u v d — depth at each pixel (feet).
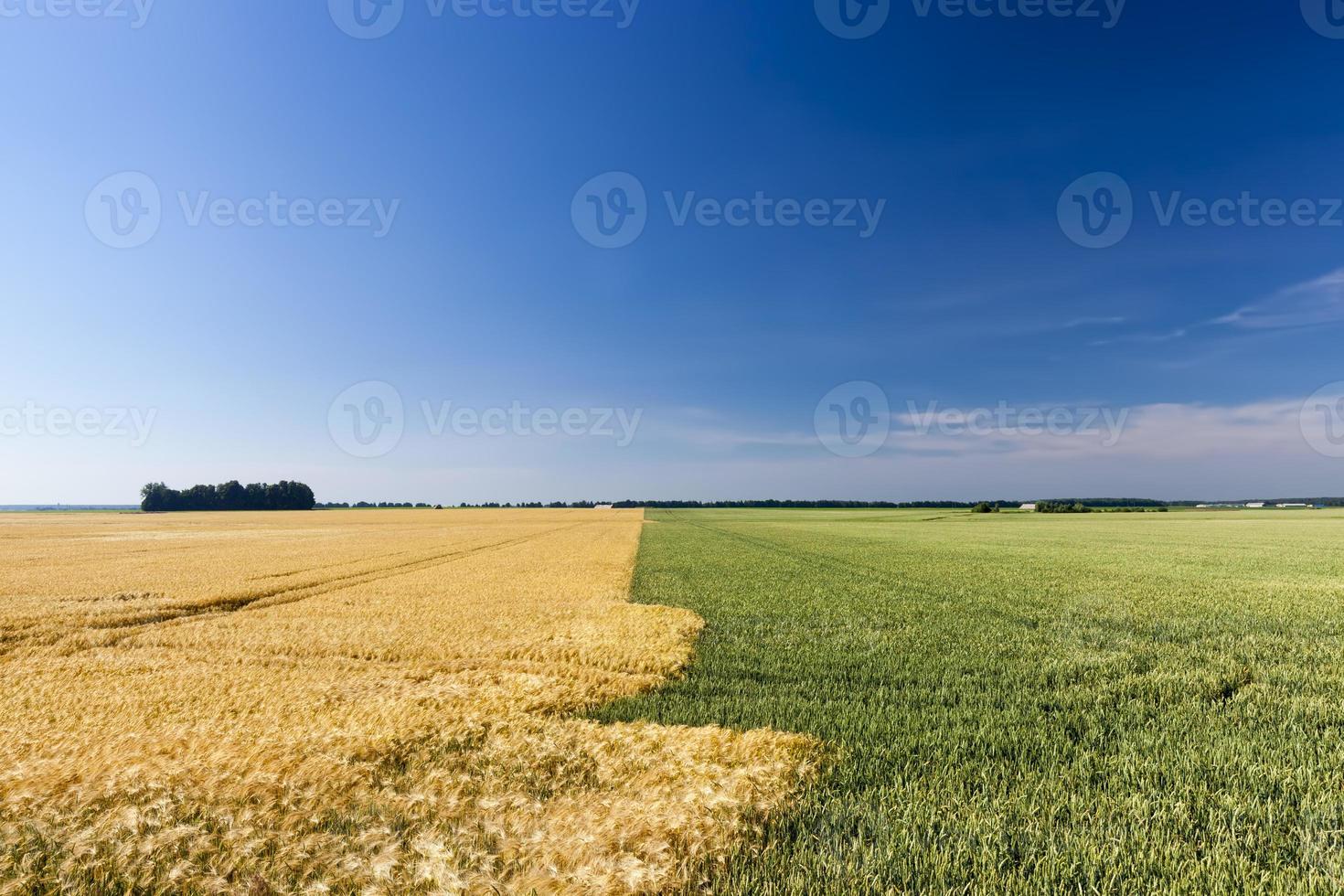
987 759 21.66
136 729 27.53
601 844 16.51
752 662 36.70
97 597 69.92
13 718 29.71
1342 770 20.03
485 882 14.93
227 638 48.24
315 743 23.80
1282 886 14.02
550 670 37.19
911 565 92.94
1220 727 24.52
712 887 14.90
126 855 16.58
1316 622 46.93
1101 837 16.30
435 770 21.62
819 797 18.94
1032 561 97.66
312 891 14.97
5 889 15.52
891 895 14.10
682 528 227.61
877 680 32.58
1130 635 42.91
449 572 93.71
